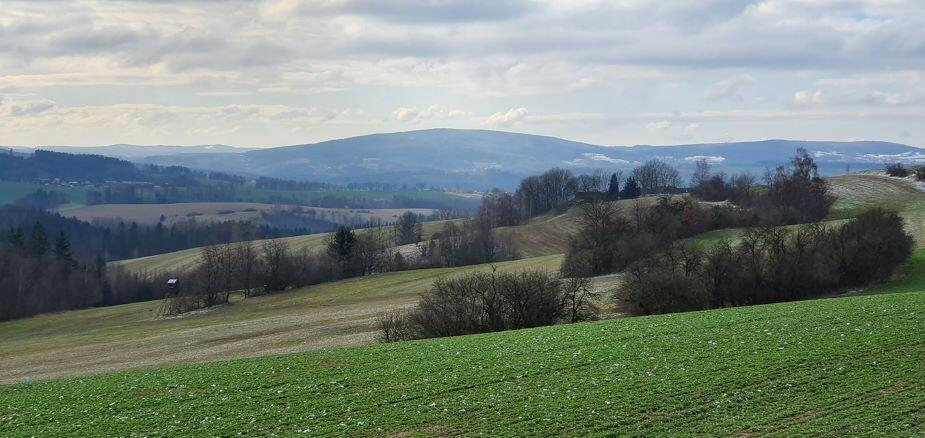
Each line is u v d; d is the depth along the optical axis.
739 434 25.67
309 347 68.31
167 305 127.50
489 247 149.88
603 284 86.88
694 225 117.38
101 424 30.62
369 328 77.81
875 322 39.53
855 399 28.20
